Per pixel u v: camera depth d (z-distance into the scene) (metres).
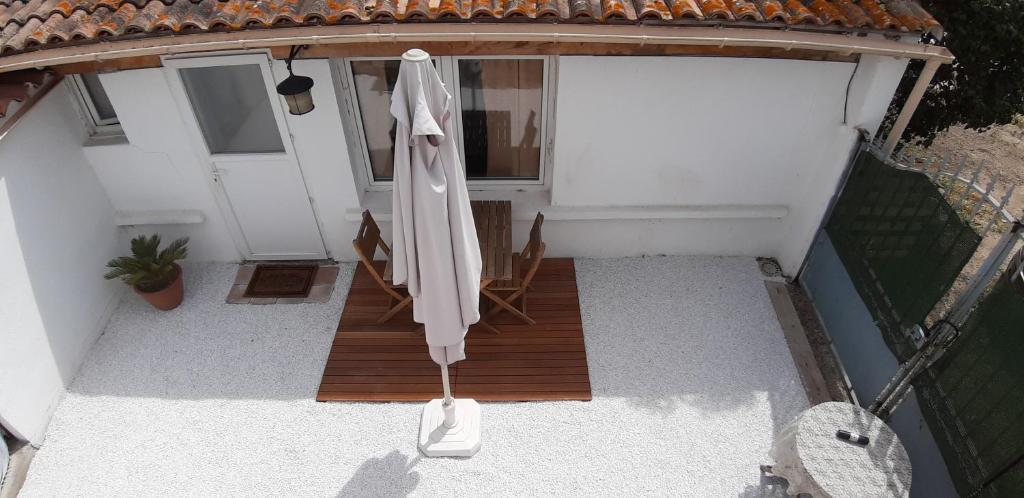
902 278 4.61
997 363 3.69
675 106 5.28
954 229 4.06
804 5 4.43
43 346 5.09
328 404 5.21
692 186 5.91
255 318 5.98
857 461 3.93
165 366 5.54
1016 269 3.42
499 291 6.00
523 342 5.67
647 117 5.35
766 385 5.31
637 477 4.64
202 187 5.91
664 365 5.47
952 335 4.15
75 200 5.52
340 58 5.20
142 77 5.07
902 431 4.68
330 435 4.97
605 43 4.56
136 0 4.44
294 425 5.05
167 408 5.20
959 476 3.99
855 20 4.27
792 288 6.29
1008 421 3.55
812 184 5.75
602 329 5.80
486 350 5.61
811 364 5.50
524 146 5.95
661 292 6.18
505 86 5.46
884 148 5.17
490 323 5.84
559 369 5.44
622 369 5.44
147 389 5.35
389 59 5.26
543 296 6.12
